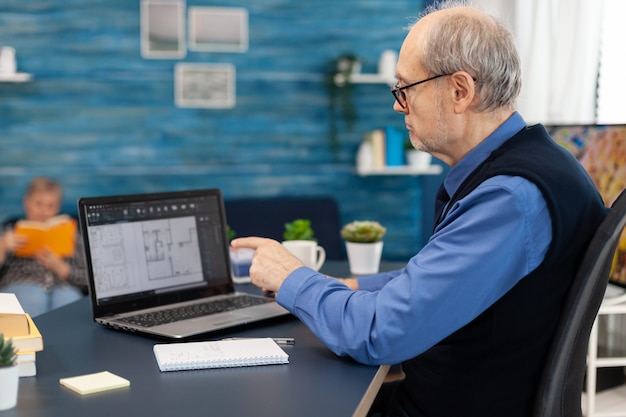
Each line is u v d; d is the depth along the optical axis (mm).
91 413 1057
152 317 1599
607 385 2225
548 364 1281
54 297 3377
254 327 1583
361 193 4785
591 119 3230
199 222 1838
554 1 3256
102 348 1406
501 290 1272
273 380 1223
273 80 4715
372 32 4695
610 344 2111
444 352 1385
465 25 1358
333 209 4535
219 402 1111
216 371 1270
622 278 2148
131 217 1701
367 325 1288
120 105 4668
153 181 4715
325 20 4699
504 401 1330
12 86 4609
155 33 4641
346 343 1308
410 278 1280
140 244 1702
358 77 4598
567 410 1344
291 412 1075
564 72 3236
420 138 1437
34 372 1229
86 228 1615
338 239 4465
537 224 1265
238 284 2070
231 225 4414
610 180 2113
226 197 4746
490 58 1346
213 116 4719
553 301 1303
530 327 1306
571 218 1282
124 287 1655
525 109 3303
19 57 4602
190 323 1540
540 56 3273
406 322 1255
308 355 1373
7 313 1253
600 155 2168
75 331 1539
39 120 4641
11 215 4648
